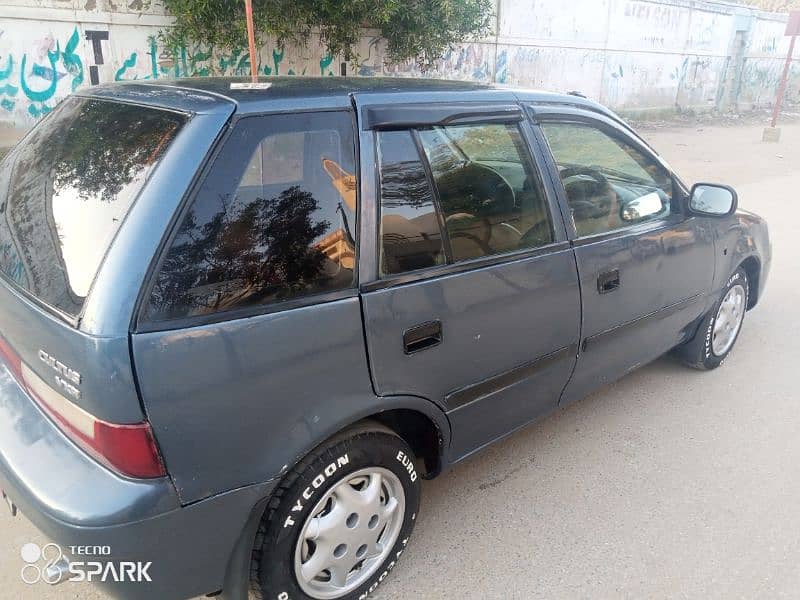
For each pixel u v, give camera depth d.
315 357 2.01
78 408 1.76
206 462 1.83
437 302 2.33
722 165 12.30
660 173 3.54
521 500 3.03
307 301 2.00
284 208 1.99
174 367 1.73
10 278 2.12
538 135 2.83
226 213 1.87
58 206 2.03
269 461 1.96
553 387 3.02
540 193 2.80
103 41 8.35
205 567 1.92
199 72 9.27
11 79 7.79
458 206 2.47
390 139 2.27
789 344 4.79
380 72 11.41
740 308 4.40
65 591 2.38
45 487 1.77
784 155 13.74
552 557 2.67
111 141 2.04
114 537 1.72
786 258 6.81
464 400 2.56
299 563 2.15
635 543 2.76
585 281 2.94
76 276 1.79
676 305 3.63
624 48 17.23
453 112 2.48
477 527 2.84
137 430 1.70
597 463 3.32
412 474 2.44
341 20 8.70
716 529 2.86
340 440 2.16
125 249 1.71
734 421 3.74
